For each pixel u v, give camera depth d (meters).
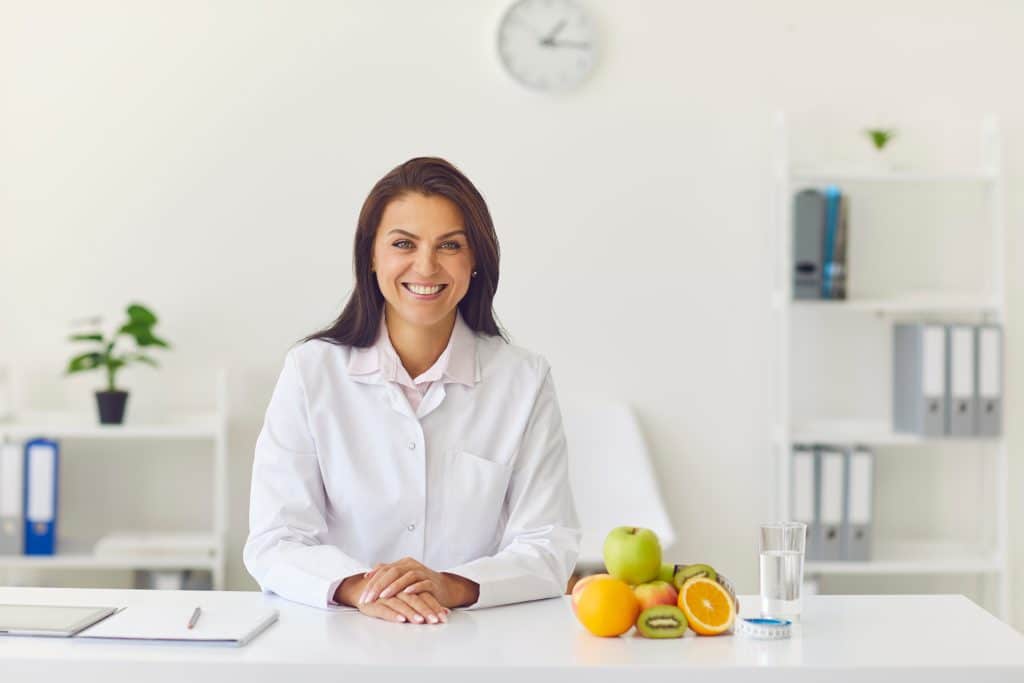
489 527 1.91
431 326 1.90
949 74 4.02
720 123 4.00
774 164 3.96
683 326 4.01
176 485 3.97
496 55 3.95
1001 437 3.72
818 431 3.91
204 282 3.96
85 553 3.73
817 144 4.01
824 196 3.75
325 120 3.97
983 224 4.02
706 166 4.00
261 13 3.95
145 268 3.96
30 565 3.63
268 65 3.96
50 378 3.95
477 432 1.91
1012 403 4.05
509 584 1.74
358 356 1.91
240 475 3.96
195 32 3.95
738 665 1.42
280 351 3.97
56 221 3.95
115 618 1.60
